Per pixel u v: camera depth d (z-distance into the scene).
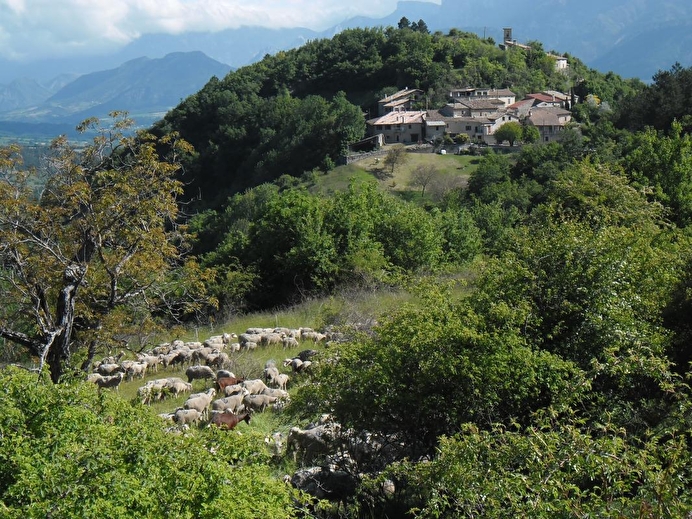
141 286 20.91
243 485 8.00
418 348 11.11
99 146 20.70
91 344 19.97
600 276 12.91
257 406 18.55
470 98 133.62
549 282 13.06
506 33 184.25
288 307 35.09
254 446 9.07
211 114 134.75
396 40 158.88
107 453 7.98
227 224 78.38
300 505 11.31
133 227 20.06
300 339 27.94
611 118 76.56
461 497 7.52
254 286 38.25
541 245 13.76
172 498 7.57
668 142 32.91
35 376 10.01
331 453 12.03
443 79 143.00
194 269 22.09
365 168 101.94
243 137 126.06
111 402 9.77
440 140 110.88
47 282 19.67
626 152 48.97
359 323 24.00
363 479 10.62
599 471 7.09
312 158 112.12
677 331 13.78
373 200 41.38
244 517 7.57
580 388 10.52
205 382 23.05
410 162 103.06
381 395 11.20
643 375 11.62
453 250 41.69
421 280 14.97
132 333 22.28
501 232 49.00
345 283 34.41
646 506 6.22
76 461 7.84
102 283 20.69
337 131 112.31
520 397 10.77
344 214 37.94
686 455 6.93
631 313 12.84
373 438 11.62
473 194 71.75
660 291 14.04
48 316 19.44
